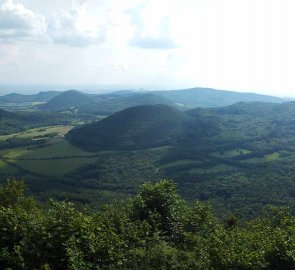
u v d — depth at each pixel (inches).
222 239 655.1
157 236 646.5
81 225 551.2
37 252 504.7
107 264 535.8
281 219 804.0
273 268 601.6
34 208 1035.9
